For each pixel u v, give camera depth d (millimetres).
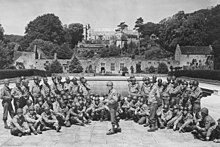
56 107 15547
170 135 13922
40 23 147500
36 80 17203
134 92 17750
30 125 13984
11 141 12672
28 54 110875
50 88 17938
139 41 150750
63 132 14352
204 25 129500
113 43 156250
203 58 111438
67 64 107625
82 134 14008
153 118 14781
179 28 130625
